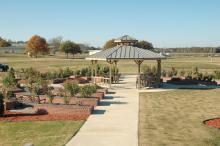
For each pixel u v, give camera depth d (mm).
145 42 94750
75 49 107062
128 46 36250
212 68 62812
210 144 13969
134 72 57188
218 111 21578
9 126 16953
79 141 14312
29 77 35219
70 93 24406
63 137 14898
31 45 110562
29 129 16359
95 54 37281
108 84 37125
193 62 80938
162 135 15422
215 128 16844
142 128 16750
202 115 20188
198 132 16000
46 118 18734
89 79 40344
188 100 26312
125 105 23594
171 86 36375
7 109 20812
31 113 19953
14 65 66438
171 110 21828
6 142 14266
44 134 15430
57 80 37125
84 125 17234
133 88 34438
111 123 17750
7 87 27672
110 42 91625
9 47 173000
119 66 70688
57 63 73000
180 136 15258
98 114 20125
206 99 26859
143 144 13969
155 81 36406
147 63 81438
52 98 22312
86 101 23172
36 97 23516
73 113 20047
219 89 33656
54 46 175625
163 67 64562
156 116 19781
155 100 26219
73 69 56875
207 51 172375
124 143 14102
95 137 14969
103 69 45406
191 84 38062
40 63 72688
